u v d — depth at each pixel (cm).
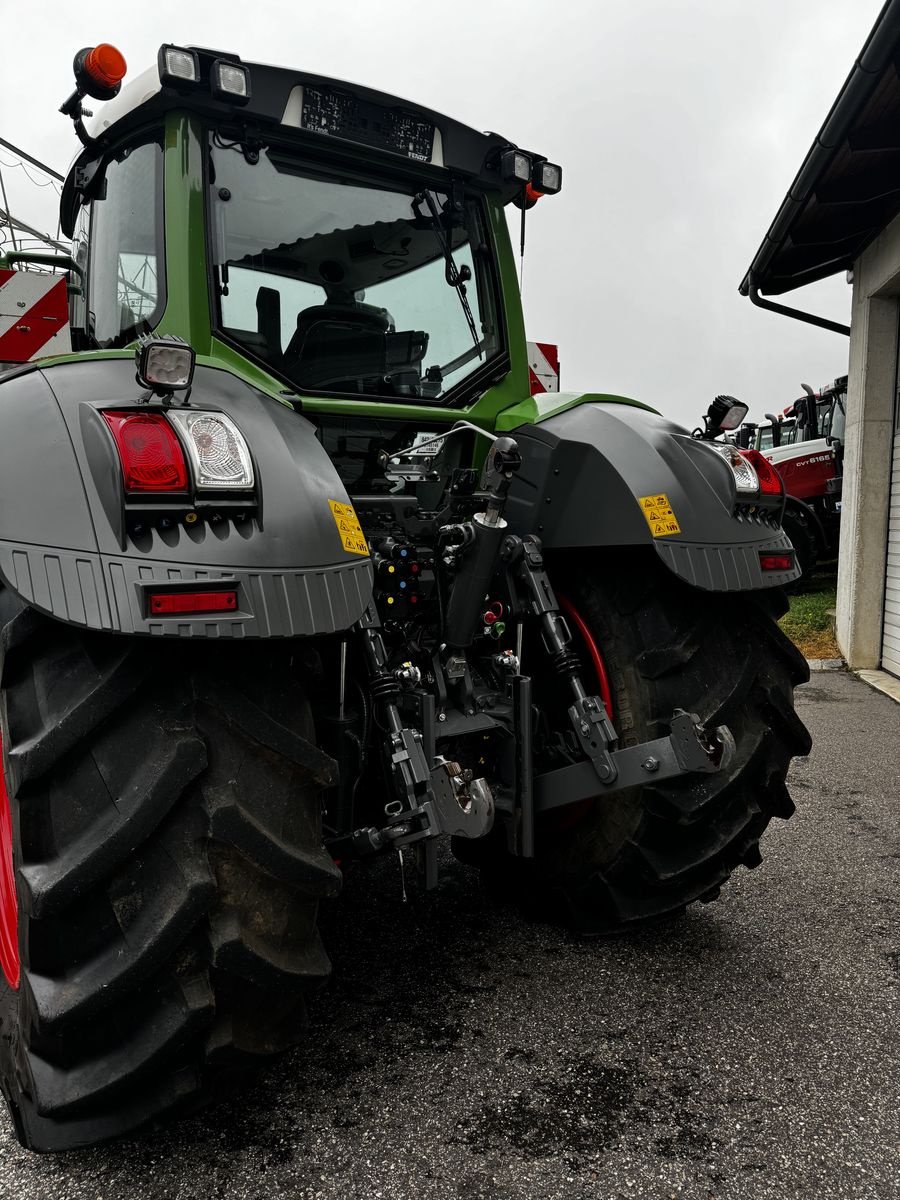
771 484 227
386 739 198
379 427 229
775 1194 151
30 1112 150
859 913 267
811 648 772
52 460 146
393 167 235
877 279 655
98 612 134
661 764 199
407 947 246
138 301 215
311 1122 171
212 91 195
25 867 141
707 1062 190
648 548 223
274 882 150
